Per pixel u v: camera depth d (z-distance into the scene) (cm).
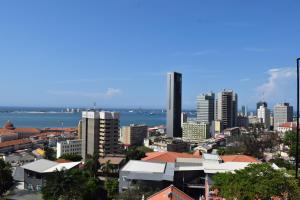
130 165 13300
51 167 15200
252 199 6259
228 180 6994
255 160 15225
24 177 14950
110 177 16250
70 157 19912
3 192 12950
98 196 13025
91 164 16412
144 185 11712
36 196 13650
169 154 16550
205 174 12125
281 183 6216
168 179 11725
